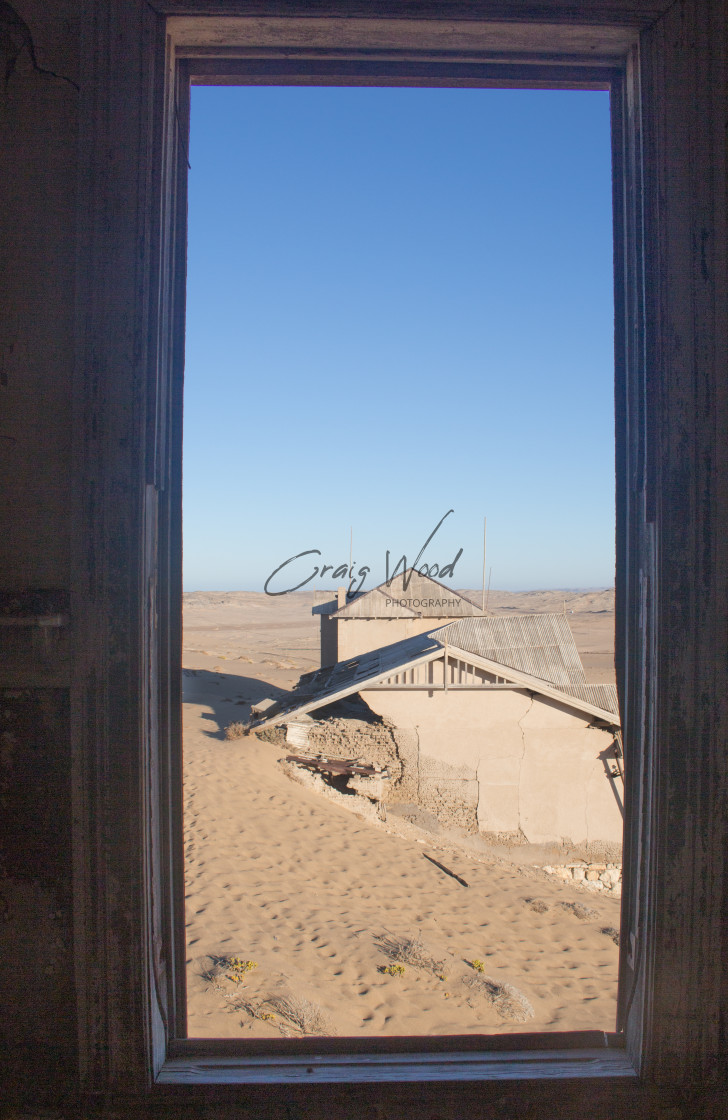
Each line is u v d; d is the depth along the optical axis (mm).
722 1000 2004
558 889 10891
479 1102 1939
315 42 2193
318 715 14695
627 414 2260
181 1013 2184
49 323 2012
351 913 8344
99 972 1941
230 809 11836
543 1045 2133
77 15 2029
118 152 1999
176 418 2234
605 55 2238
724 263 2039
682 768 2012
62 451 2004
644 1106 1974
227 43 2191
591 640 66562
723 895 2012
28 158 2021
